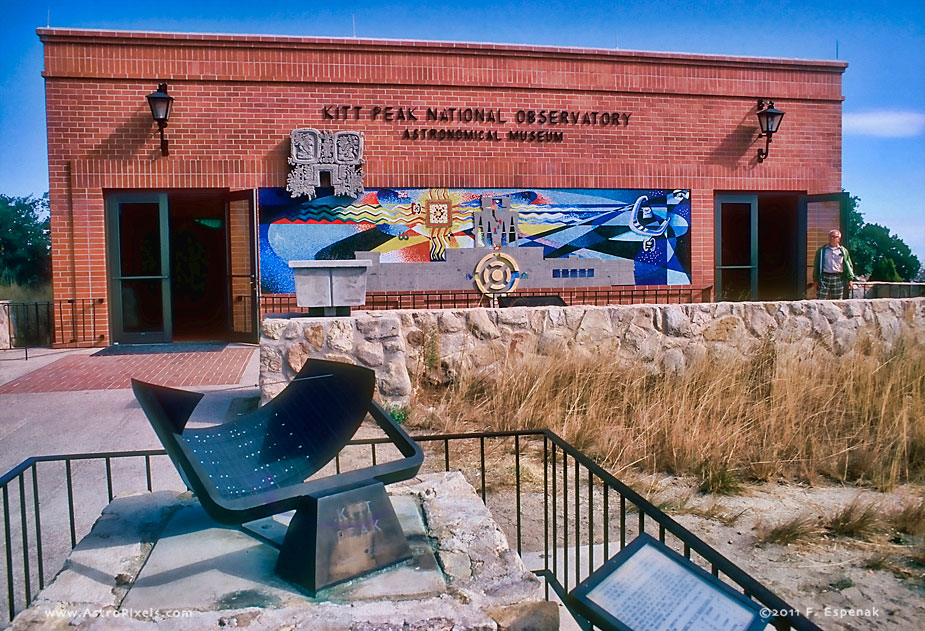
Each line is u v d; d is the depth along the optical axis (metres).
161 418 2.44
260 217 12.20
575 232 13.24
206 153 11.97
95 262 11.77
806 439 6.05
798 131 14.05
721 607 1.79
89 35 11.56
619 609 1.79
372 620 2.11
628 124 13.36
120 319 12.04
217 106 11.98
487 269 12.88
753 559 4.15
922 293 13.30
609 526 4.61
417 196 12.63
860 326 8.74
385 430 2.85
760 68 13.80
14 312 11.98
